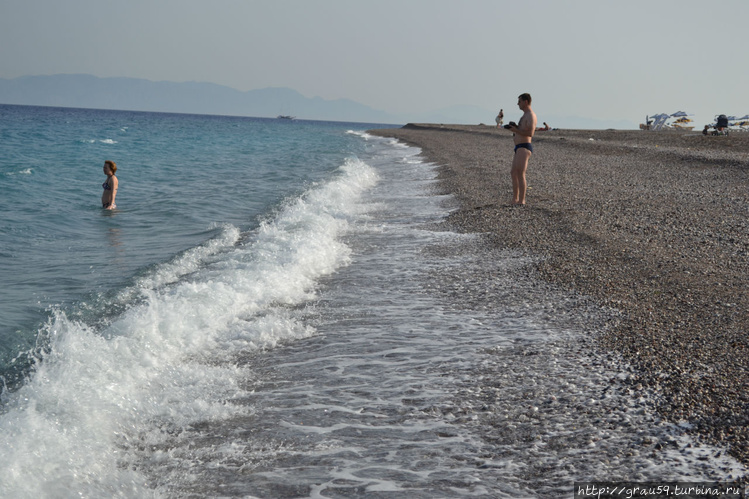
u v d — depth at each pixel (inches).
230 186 692.7
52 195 600.7
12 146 1412.4
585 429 136.0
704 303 226.7
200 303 227.9
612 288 251.9
